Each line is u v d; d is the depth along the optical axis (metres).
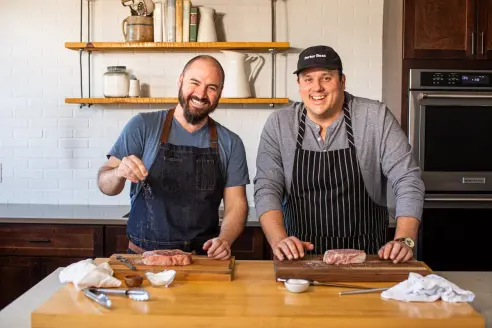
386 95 3.97
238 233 2.44
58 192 4.19
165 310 1.69
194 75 2.31
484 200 3.63
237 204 2.49
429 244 3.65
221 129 2.52
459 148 3.64
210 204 2.48
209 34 3.88
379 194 2.53
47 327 1.66
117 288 1.89
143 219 2.45
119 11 4.09
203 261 2.13
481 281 2.24
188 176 2.44
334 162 2.46
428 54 3.61
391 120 2.45
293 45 4.09
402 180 2.38
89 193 4.19
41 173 4.18
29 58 4.12
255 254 3.55
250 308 1.71
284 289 1.90
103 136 4.15
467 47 3.61
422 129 3.62
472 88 3.62
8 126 4.16
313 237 2.54
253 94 4.08
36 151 4.17
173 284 1.95
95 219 3.58
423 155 3.63
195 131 2.48
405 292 1.80
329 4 4.08
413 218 2.26
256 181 2.49
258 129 4.13
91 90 4.13
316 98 2.34
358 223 2.51
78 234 3.58
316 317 1.64
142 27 3.88
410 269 1.99
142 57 4.11
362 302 1.77
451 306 1.74
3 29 4.11
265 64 4.08
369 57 4.11
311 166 2.47
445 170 3.65
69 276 1.90
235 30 4.08
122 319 1.65
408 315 1.66
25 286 3.62
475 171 3.66
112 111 4.14
